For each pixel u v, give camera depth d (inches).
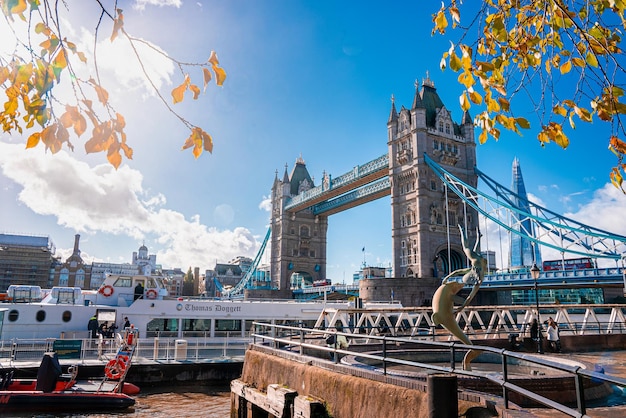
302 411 521.0
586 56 194.2
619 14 185.5
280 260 5777.6
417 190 3659.0
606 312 3484.3
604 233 2972.4
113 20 143.4
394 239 3789.4
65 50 150.8
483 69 191.9
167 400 992.2
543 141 206.5
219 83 161.6
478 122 209.3
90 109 151.3
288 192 6013.8
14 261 6845.5
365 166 4256.9
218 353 1280.8
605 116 190.5
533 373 689.6
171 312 1342.3
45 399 844.6
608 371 738.8
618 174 214.5
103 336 1226.6
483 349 333.7
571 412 227.9
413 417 384.8
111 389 939.3
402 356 839.7
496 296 3179.1
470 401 361.4
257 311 1437.0
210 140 164.4
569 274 2466.8
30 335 1202.6
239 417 723.4
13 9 140.9
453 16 192.5
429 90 4160.9
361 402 453.4
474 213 3850.9
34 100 153.1
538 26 212.5
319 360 569.0
